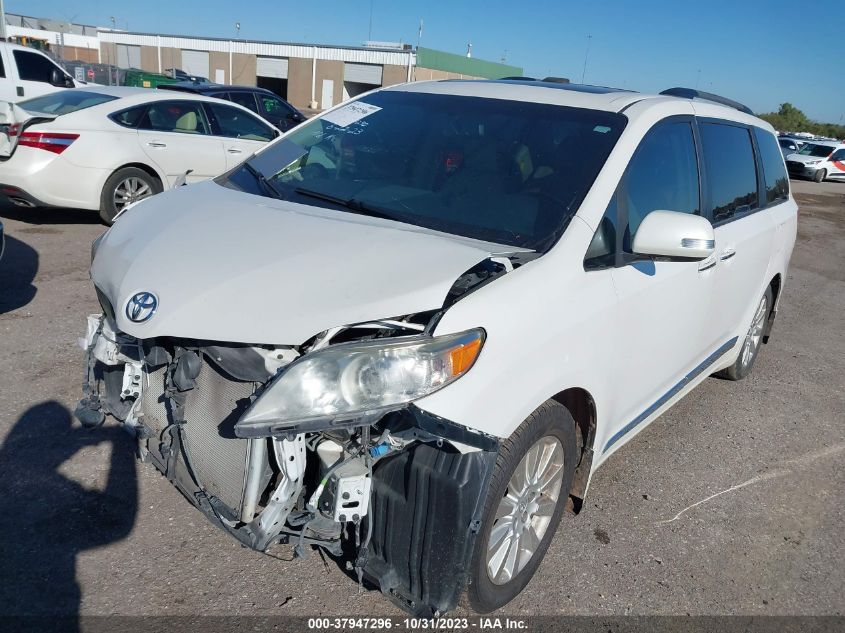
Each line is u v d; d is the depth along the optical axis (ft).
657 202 10.77
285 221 8.90
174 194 10.38
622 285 9.51
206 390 7.80
